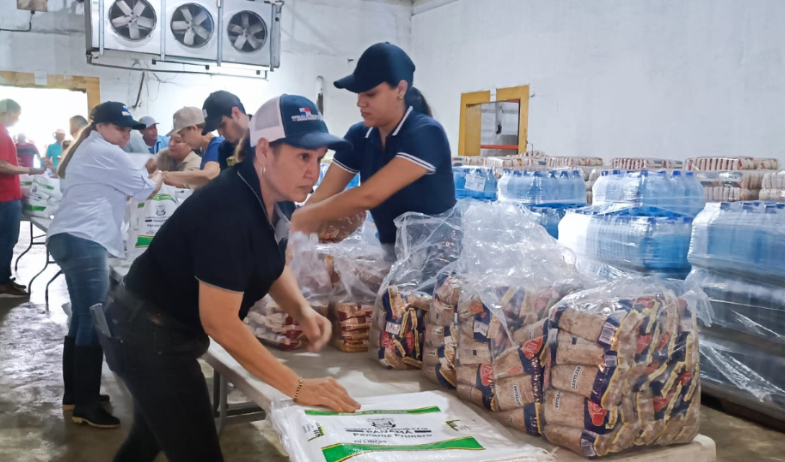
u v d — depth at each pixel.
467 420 1.32
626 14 6.11
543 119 7.23
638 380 1.16
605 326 1.13
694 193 3.56
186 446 1.50
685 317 1.22
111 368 1.54
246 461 2.77
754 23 5.00
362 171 2.20
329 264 2.00
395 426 1.27
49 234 2.84
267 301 1.95
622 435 1.15
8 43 8.04
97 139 2.83
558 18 6.94
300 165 1.33
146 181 2.92
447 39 9.00
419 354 1.71
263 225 1.38
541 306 1.33
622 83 6.20
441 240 1.88
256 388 1.48
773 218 2.88
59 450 2.85
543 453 1.17
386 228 2.14
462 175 3.94
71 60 8.30
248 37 8.07
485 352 1.37
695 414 1.22
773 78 4.89
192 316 1.45
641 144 6.03
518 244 1.54
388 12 9.80
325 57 9.59
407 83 1.96
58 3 8.18
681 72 5.61
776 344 2.90
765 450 2.83
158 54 7.67
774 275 2.84
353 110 9.91
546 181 4.16
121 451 1.75
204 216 1.33
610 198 3.71
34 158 6.90
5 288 5.75
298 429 1.26
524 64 7.50
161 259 1.41
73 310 3.15
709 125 5.39
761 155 5.00
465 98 8.64
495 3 7.95
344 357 1.84
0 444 2.90
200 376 1.53
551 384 1.21
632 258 3.20
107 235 2.87
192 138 3.93
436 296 1.59
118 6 7.38
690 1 5.50
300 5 9.34
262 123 1.33
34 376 3.79
